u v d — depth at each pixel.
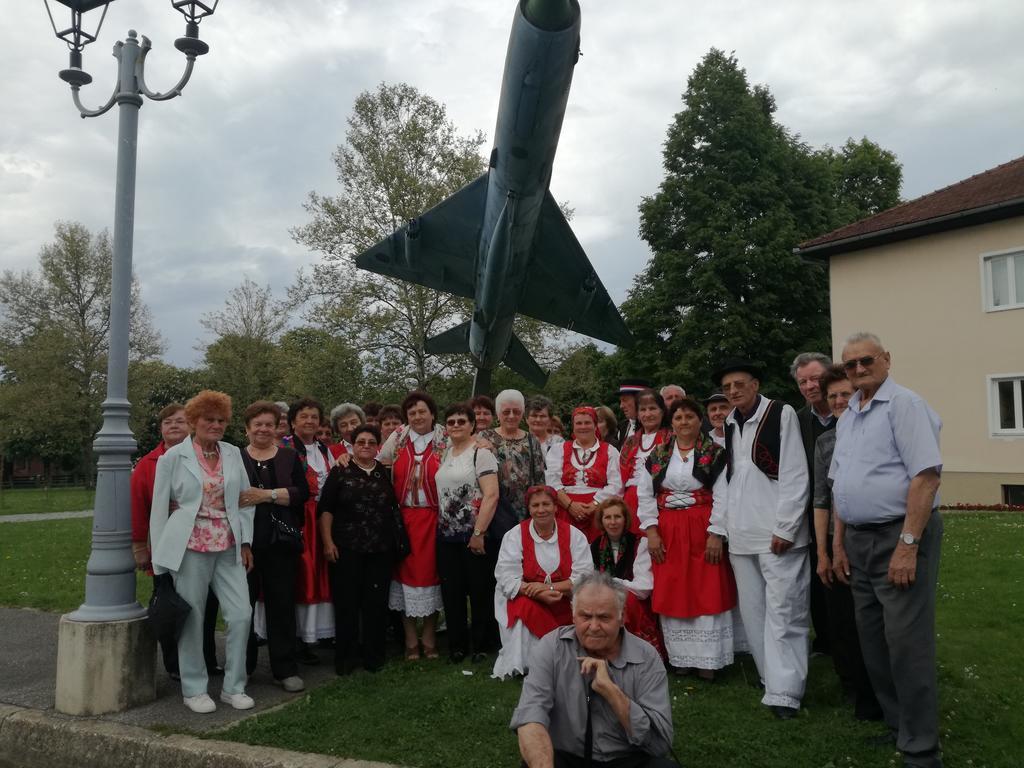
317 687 4.83
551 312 13.28
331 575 5.21
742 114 26.00
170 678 5.08
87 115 4.99
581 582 2.86
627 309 27.98
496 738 3.82
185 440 4.55
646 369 27.30
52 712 4.35
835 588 4.28
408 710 4.22
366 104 24.95
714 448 4.87
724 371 4.58
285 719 4.10
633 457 5.48
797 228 26.00
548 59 7.55
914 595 3.32
